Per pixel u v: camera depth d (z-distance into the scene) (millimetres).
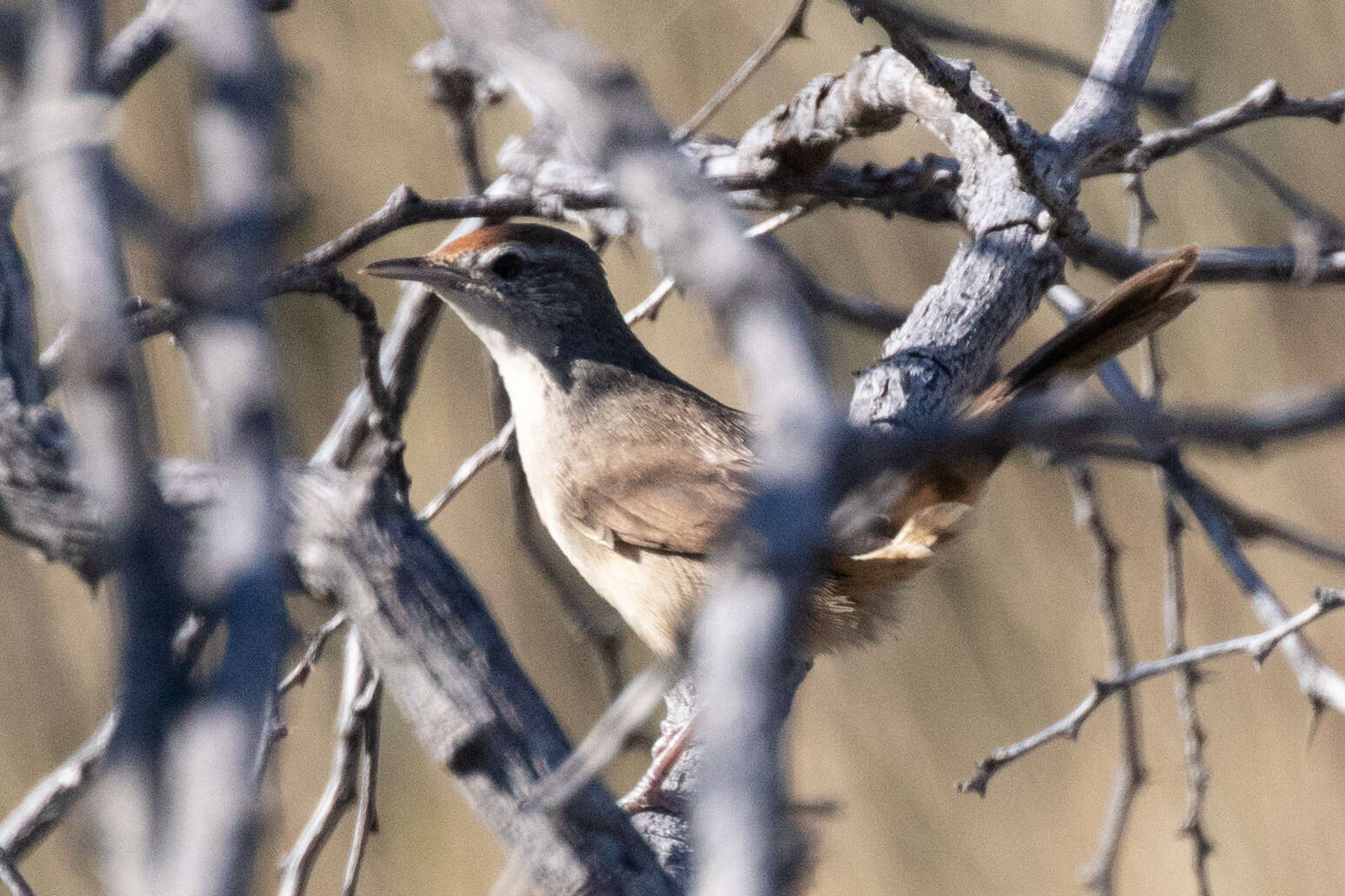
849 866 10789
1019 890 10859
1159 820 11312
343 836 10305
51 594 9547
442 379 10461
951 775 11047
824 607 6953
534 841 3039
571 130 2539
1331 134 11484
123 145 8570
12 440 3350
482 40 2340
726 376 10094
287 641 1949
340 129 9898
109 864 1812
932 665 11195
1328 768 11383
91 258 2035
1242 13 11648
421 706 3020
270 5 5684
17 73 2145
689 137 8406
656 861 3131
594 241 8859
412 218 6906
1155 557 11281
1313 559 11477
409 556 3039
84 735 9500
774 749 1731
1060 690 11156
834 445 1871
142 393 2100
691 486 7848
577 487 8094
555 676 10469
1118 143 7227
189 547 2533
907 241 10852
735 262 2061
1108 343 6879
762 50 7918
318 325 9984
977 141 7238
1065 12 10688
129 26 5457
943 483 6766
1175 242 11008
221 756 1811
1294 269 8438
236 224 1986
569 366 8344
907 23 5051
